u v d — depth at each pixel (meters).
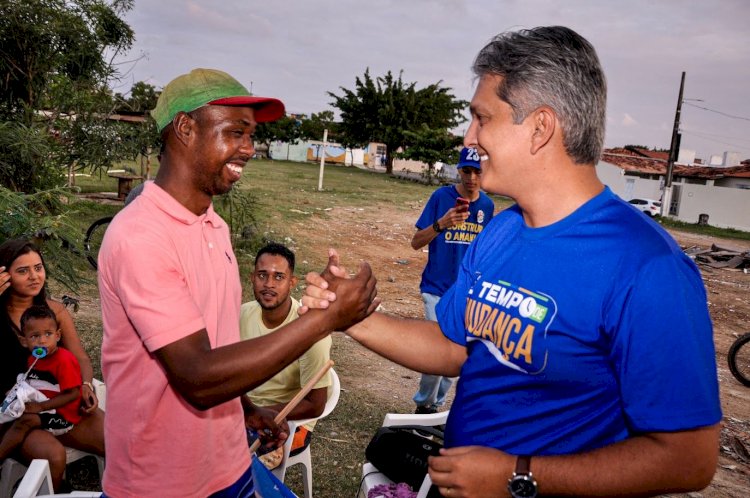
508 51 1.51
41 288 3.27
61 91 9.59
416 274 12.30
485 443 1.55
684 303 1.26
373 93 45.97
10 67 9.22
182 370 1.48
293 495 2.26
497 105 1.53
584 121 1.45
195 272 1.67
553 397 1.44
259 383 1.48
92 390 3.33
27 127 8.91
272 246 3.42
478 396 1.59
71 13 9.59
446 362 1.88
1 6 8.63
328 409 3.44
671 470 1.26
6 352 3.12
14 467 3.08
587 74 1.46
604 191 1.49
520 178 1.53
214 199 10.77
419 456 2.81
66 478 3.56
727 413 6.33
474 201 4.86
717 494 4.43
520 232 1.60
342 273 1.55
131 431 1.68
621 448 1.30
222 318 1.80
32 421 3.02
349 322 1.57
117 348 1.65
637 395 1.28
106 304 1.64
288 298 3.43
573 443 1.43
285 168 39.00
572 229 1.46
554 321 1.41
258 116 1.89
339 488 3.79
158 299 1.51
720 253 18.30
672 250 1.31
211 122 1.66
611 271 1.35
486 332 1.57
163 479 1.70
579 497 1.32
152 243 1.55
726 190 33.50
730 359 7.53
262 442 2.46
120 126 10.24
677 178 42.72
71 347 3.50
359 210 19.81
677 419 1.24
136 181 15.37
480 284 1.64
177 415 1.68
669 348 1.25
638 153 54.16
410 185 34.78
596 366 1.38
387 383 5.92
